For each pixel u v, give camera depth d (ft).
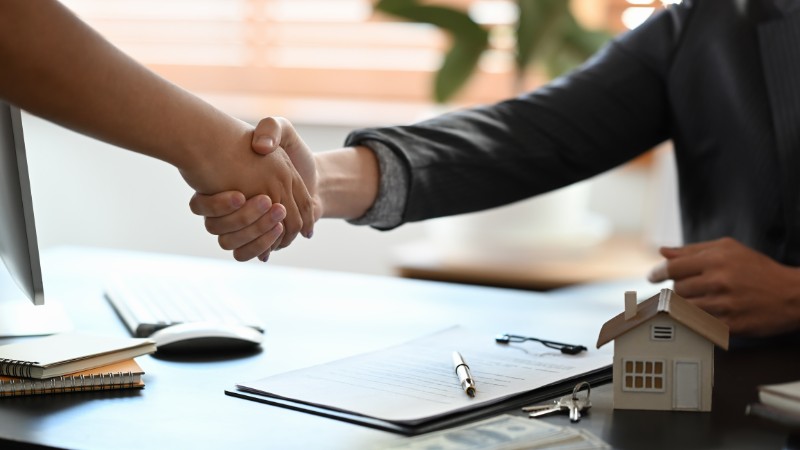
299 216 4.01
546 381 3.20
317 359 3.63
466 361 3.48
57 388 3.17
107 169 10.40
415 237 10.01
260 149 3.80
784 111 4.28
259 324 4.07
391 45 10.21
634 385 2.96
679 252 3.97
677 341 2.94
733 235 4.46
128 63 3.20
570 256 7.99
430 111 9.47
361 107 10.41
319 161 4.27
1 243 4.10
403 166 4.42
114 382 3.22
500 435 2.70
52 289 5.04
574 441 2.66
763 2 4.50
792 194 4.24
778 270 3.84
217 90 10.50
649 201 9.55
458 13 8.22
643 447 2.65
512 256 7.91
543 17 7.98
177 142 3.48
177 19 10.51
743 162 4.40
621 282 6.93
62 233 10.50
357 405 2.97
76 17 3.04
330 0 10.26
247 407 3.03
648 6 9.52
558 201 8.13
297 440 2.72
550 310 4.55
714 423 2.85
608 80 4.86
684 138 4.68
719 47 4.53
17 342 3.85
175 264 5.80
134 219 10.46
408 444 2.64
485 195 4.59
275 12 10.35
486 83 9.93
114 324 4.25
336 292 4.94
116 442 2.72
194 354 3.71
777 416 2.71
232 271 5.57
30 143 10.37
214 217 3.84
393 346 3.74
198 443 2.70
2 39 2.87
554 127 4.75
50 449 2.69
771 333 3.81
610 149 4.84
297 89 10.39
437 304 4.66
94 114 3.12
